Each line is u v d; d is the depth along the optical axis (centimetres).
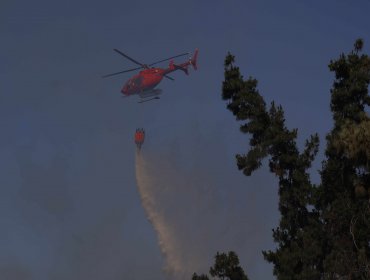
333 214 4578
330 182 4728
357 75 4872
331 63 5009
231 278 4825
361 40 4994
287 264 4706
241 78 5347
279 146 5066
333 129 4866
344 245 4541
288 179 5031
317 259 4753
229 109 5331
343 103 4912
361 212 4544
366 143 4297
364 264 4328
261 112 5181
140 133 9931
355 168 4681
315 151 5028
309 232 4750
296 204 4947
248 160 5091
